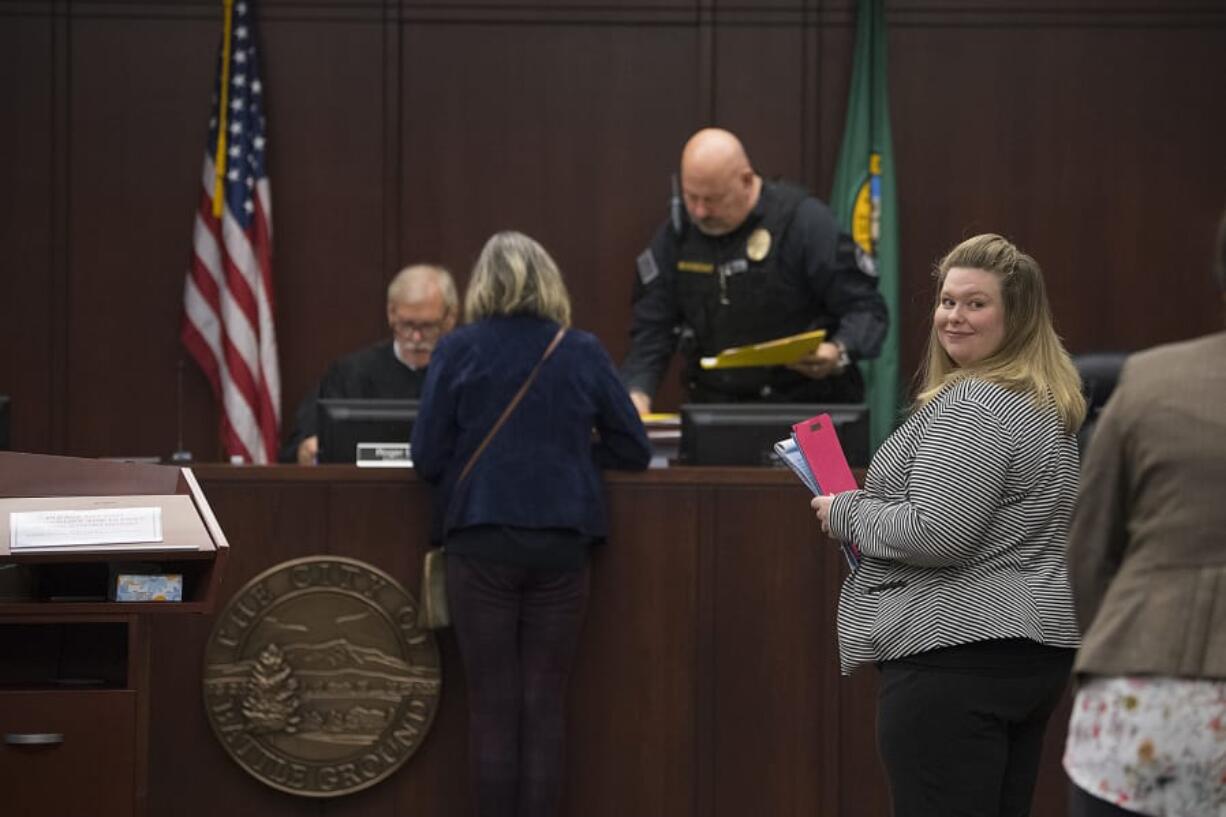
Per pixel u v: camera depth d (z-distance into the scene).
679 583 9.59
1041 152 15.30
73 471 8.10
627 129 15.33
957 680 6.65
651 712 9.59
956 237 15.28
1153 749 4.98
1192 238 15.32
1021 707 6.71
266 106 15.16
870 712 9.62
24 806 7.54
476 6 15.27
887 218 14.70
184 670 9.51
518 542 8.88
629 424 9.23
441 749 9.54
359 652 9.52
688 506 9.60
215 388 14.77
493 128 15.30
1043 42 15.28
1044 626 6.64
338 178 15.21
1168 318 15.38
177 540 7.46
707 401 12.29
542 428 8.98
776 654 9.61
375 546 9.57
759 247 11.96
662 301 12.39
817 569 9.61
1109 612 5.14
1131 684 5.05
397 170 15.26
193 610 7.53
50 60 15.05
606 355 9.19
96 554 7.34
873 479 7.03
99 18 15.06
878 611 6.83
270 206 15.03
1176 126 15.33
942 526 6.59
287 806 9.53
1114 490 5.20
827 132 15.24
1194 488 5.01
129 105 15.09
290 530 9.55
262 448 14.56
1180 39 15.29
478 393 8.98
